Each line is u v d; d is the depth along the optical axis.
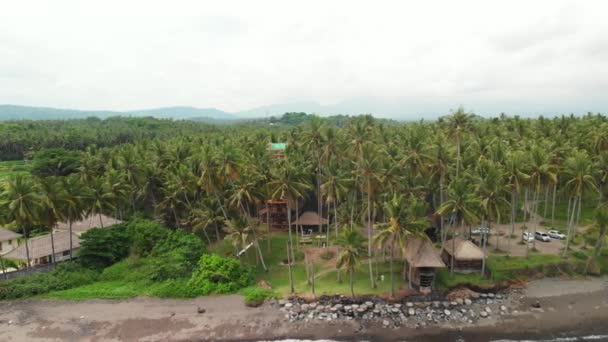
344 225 73.19
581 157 65.88
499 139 98.56
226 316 55.88
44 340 50.84
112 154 106.31
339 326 53.44
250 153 92.12
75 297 60.72
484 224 69.56
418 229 54.72
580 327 52.44
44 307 58.25
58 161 118.69
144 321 54.91
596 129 98.62
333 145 75.38
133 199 92.50
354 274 66.81
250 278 65.12
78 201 68.81
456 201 58.28
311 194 100.19
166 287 61.62
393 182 64.94
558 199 102.44
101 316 56.09
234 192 72.56
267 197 74.56
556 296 59.84
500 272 63.81
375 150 67.12
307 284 63.81
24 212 62.12
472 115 72.19
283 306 57.91
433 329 52.59
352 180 68.19
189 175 79.12
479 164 70.88
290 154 97.94
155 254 72.00
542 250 72.50
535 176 65.25
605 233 63.75
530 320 54.22
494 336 50.94
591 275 65.62
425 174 70.62
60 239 78.50
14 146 165.75
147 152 108.44
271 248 81.75
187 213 87.31
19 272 66.69
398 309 56.50
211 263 64.00
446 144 77.94
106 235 71.31
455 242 66.38
